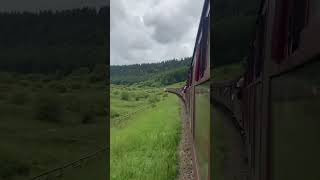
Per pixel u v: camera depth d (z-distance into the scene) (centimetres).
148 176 2253
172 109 5962
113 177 2362
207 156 680
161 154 2611
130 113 8025
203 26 845
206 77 716
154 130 3825
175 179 2052
